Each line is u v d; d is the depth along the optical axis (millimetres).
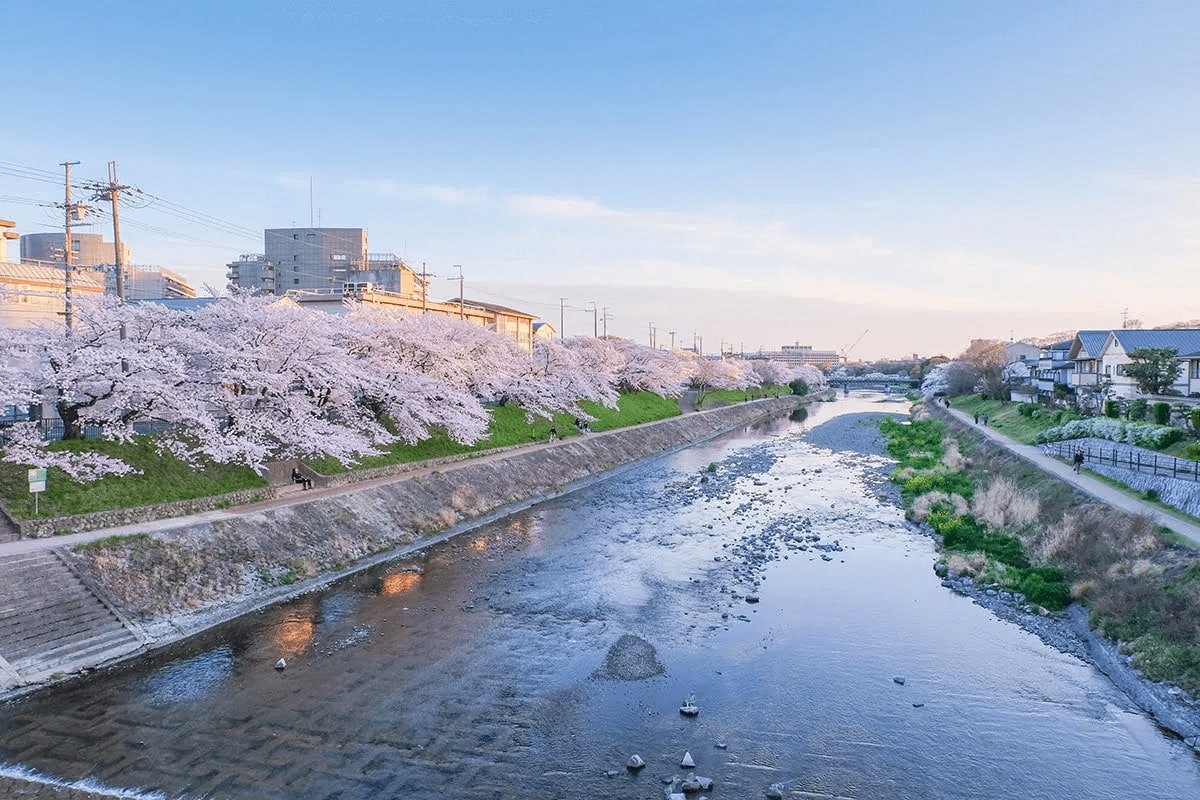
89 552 24203
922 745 17828
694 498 48312
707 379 129500
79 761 16438
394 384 43812
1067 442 48406
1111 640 22828
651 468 62969
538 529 39531
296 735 17797
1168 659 20281
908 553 34531
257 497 33281
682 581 30328
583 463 58094
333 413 43719
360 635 24281
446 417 45562
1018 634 24578
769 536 37656
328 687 20391
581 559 33562
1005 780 16391
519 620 25875
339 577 30406
